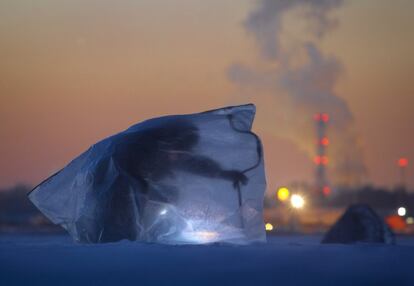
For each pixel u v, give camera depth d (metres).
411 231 71.12
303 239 37.19
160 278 11.27
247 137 18.00
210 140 17.91
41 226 75.56
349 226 22.52
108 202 17.69
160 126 18.11
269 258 13.27
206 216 17.61
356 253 14.12
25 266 12.43
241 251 14.30
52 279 11.26
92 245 15.46
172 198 17.55
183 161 17.69
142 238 17.55
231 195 17.73
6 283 10.97
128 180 17.59
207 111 18.34
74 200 18.34
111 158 17.84
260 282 10.98
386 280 11.30
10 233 55.56
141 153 17.72
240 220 17.73
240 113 18.28
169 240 17.48
